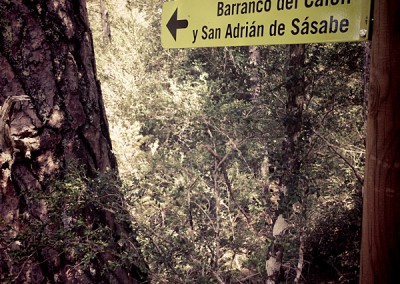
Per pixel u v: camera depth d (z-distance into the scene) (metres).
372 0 1.31
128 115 6.66
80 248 2.54
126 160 4.63
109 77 7.62
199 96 3.53
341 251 4.81
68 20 2.80
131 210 3.12
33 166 2.64
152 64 7.50
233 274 3.18
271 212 3.29
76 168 2.71
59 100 2.74
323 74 3.47
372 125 1.24
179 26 2.00
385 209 1.23
